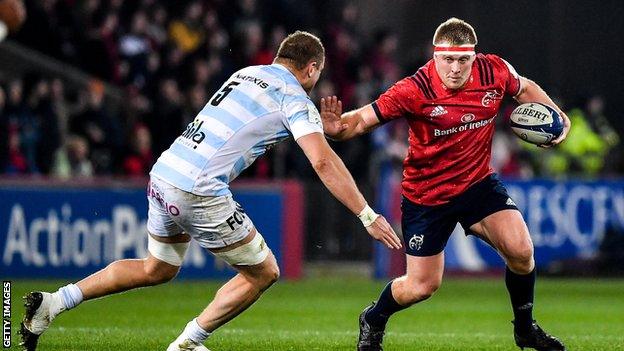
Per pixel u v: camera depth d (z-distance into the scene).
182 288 51.94
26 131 56.44
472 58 26.06
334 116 26.56
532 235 61.59
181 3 70.00
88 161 58.19
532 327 27.70
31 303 25.17
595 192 62.31
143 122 60.25
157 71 64.88
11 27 23.08
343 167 23.77
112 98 64.62
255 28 67.00
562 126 27.73
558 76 86.25
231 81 24.75
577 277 62.00
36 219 53.16
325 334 33.53
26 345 25.53
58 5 66.00
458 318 40.91
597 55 86.62
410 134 27.27
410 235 27.17
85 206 54.00
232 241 24.23
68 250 53.66
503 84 26.98
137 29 65.44
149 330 33.75
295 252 58.66
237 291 24.72
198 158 23.94
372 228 23.75
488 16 85.88
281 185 58.34
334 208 61.94
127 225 54.69
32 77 58.28
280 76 24.50
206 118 24.33
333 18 75.12
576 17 86.44
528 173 69.19
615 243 62.44
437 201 26.89
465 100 26.52
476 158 26.88
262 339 31.62
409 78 26.81
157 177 24.27
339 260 62.03
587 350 30.23
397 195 60.69
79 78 65.69
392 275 60.66
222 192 24.03
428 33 85.88
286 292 51.34
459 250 61.31
